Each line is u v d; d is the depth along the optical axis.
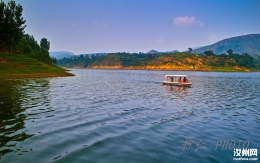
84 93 32.97
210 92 40.16
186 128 15.14
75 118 16.89
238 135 13.98
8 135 12.43
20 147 10.75
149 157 10.12
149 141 12.22
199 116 19.19
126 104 24.27
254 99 31.23
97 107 21.81
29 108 20.02
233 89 46.78
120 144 11.60
